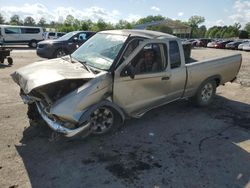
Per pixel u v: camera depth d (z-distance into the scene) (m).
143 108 5.35
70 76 4.30
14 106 6.45
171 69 5.56
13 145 4.56
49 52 14.32
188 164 4.19
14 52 20.73
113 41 5.22
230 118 6.17
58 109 4.15
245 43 35.47
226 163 4.26
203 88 6.61
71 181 3.69
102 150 4.51
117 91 4.75
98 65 4.89
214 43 43.22
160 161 4.25
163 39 5.40
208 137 5.16
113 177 3.80
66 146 4.59
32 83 4.17
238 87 9.30
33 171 3.87
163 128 5.47
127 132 5.21
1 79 9.34
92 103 4.46
